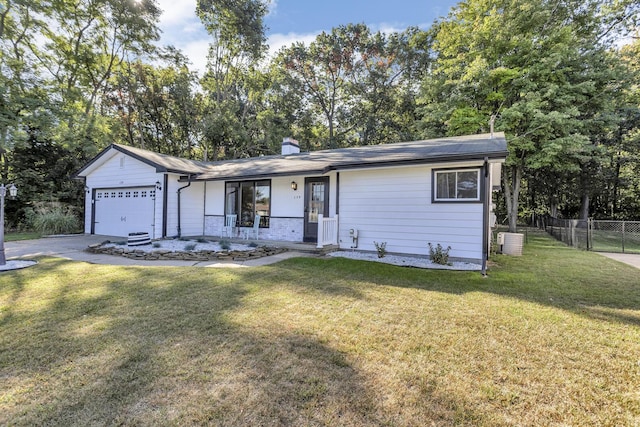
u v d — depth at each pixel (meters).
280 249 8.48
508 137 12.54
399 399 2.10
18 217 14.95
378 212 8.05
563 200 22.19
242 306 3.90
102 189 12.62
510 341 3.00
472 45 13.56
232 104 21.67
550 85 12.20
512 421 1.92
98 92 19.33
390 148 9.75
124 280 5.19
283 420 1.88
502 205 24.38
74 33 17.03
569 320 3.55
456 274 5.95
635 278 5.76
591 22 13.95
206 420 1.87
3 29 14.81
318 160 9.45
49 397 2.08
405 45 21.78
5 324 3.31
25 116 13.55
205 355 2.65
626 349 2.86
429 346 2.88
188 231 11.45
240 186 11.03
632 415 1.98
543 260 8.05
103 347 2.79
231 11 20.62
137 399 2.06
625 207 21.08
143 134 21.58
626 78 12.85
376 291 4.68
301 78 23.97
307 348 2.81
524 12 12.52
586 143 12.29
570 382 2.33
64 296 4.30
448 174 7.16
